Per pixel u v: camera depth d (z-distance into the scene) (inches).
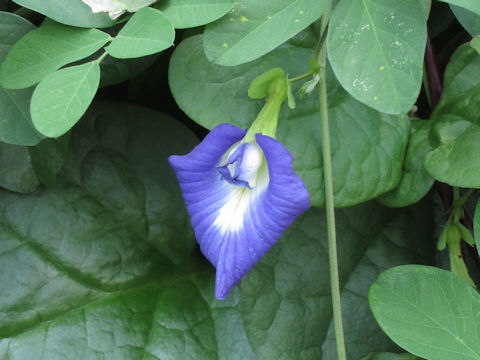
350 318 12.7
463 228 12.2
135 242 12.6
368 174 11.8
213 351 12.2
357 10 10.1
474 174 11.5
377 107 9.9
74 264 12.1
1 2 11.9
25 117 10.5
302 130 11.7
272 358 12.2
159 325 12.2
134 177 12.8
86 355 11.7
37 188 12.2
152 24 10.1
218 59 10.4
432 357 10.6
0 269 11.7
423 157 12.0
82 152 12.6
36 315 11.7
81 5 10.4
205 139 10.5
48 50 10.4
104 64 11.7
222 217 10.6
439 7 12.9
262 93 11.1
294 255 12.7
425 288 11.0
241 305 12.3
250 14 10.5
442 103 12.4
